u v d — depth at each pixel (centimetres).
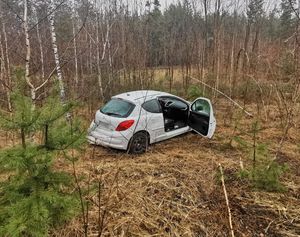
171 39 1264
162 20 1750
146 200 430
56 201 274
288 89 876
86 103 831
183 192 457
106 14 1158
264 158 510
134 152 611
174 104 696
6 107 562
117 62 1116
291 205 428
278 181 470
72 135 292
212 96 1006
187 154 618
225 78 1091
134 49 1135
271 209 418
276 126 787
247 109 941
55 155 277
